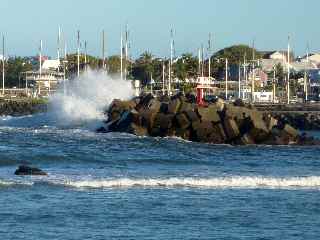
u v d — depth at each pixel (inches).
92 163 3056.1
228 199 2169.0
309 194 2274.9
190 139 4224.9
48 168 2854.3
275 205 2090.3
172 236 1724.9
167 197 2180.1
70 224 1823.3
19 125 5113.2
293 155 3661.4
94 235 1722.4
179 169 2891.2
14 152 3287.4
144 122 4367.6
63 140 4042.8
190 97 5024.6
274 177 2571.4
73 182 2362.2
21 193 2188.7
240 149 3887.8
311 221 1900.8
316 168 3021.7
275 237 1732.3
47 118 5206.7
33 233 1729.8
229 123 4160.9
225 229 1802.4
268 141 4178.2
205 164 3144.7
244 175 2645.2
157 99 4650.6
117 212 1962.4
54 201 2085.4
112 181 2395.4
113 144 3863.2
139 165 3038.9
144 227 1807.3
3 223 1818.4
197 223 1857.8
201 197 2190.0
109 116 4670.3
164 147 3809.1
